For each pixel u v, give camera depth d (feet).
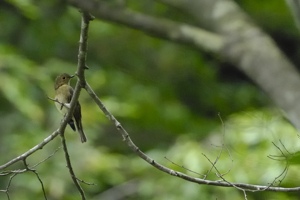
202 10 36.83
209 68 59.67
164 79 58.65
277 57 34.37
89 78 54.19
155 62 59.06
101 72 55.52
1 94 50.57
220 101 57.67
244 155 37.17
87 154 47.09
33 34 56.24
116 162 47.26
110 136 51.26
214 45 35.76
